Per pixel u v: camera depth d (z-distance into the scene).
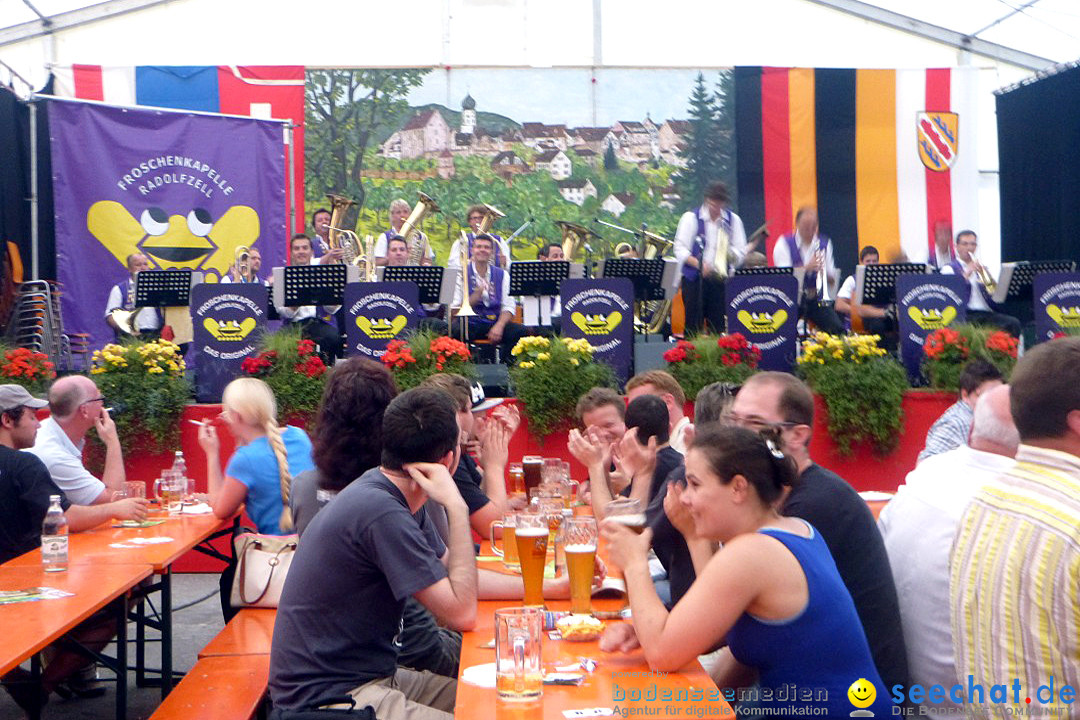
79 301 10.87
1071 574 1.99
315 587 3.02
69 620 3.14
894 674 2.82
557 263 8.87
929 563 2.82
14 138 10.72
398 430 3.09
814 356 7.80
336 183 12.70
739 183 12.88
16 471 4.54
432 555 2.98
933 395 7.71
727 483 2.50
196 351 7.93
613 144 12.92
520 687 2.36
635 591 2.61
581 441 4.17
